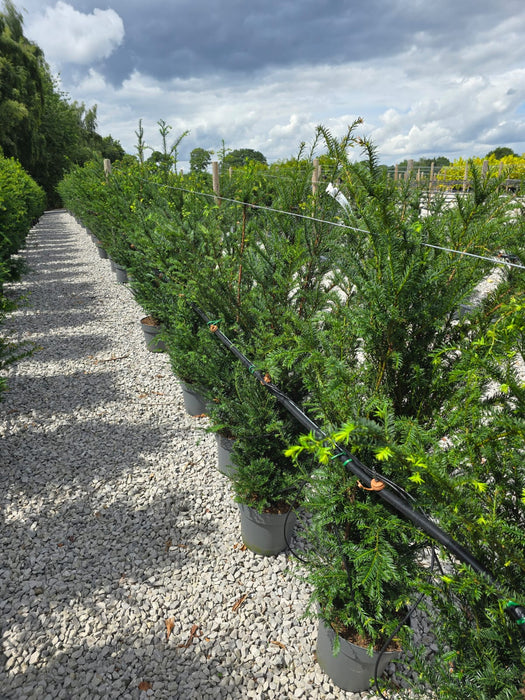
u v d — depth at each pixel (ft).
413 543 5.61
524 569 3.22
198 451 12.41
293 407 6.60
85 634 7.45
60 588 8.27
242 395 8.47
